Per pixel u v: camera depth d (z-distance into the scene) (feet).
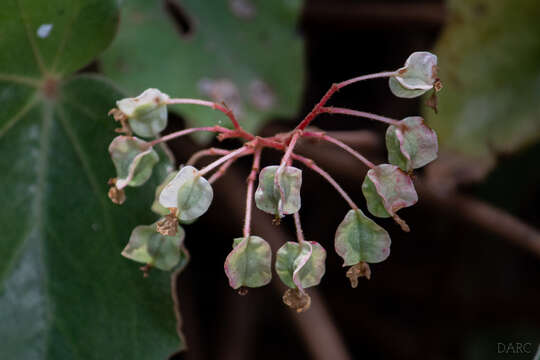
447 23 1.66
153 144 1.25
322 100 1.24
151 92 1.24
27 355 1.38
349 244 1.23
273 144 1.26
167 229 1.20
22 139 1.39
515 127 1.67
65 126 1.39
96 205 1.38
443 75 1.67
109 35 1.37
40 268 1.39
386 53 1.89
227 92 1.56
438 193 1.73
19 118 1.38
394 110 1.86
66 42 1.36
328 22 1.84
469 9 1.65
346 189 1.94
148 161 1.25
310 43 1.89
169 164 1.32
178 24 1.58
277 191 1.20
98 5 1.34
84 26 1.35
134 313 1.37
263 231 1.77
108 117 1.37
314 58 1.91
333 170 1.76
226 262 1.20
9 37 1.33
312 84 1.90
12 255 1.39
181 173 1.21
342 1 1.83
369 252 1.23
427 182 1.70
